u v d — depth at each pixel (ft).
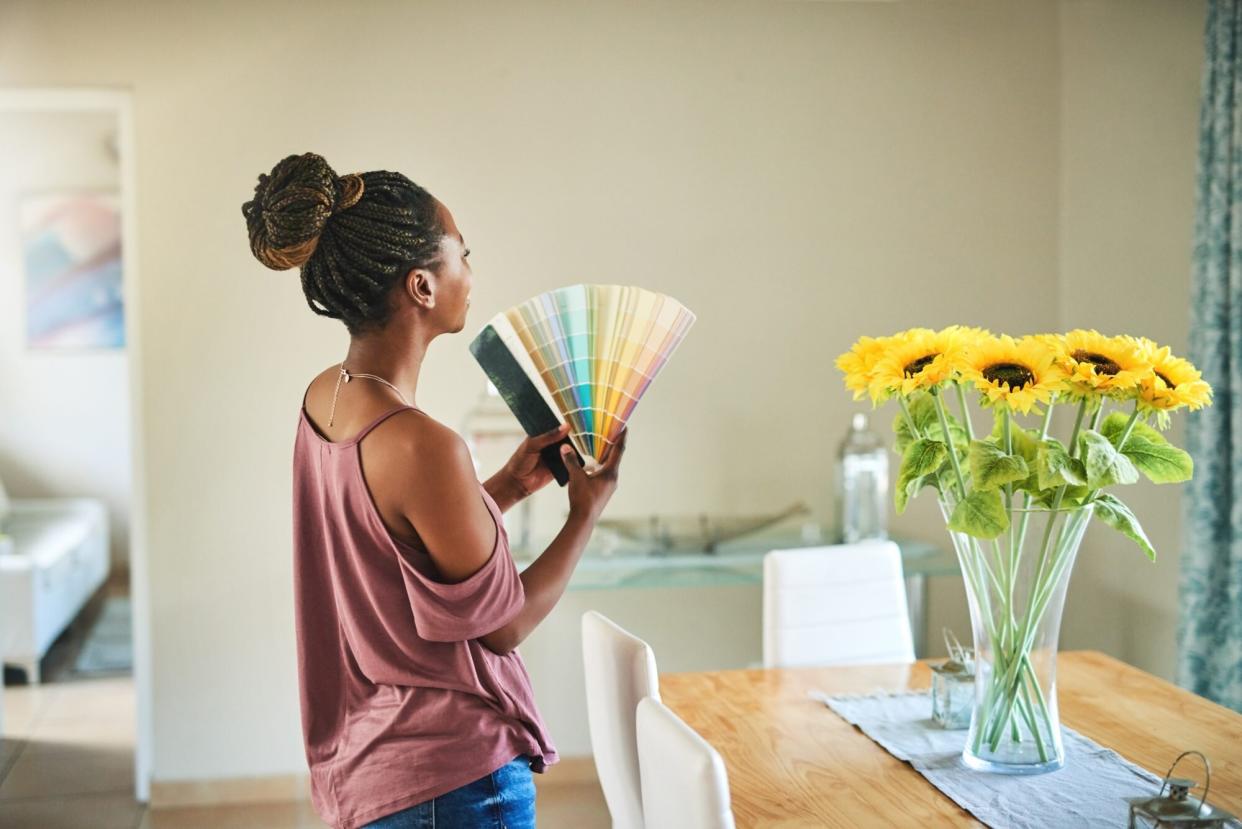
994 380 5.38
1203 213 10.55
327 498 4.83
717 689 7.53
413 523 4.59
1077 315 12.89
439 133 12.13
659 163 12.47
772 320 12.69
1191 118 11.31
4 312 22.81
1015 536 5.67
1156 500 12.05
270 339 11.94
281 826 11.34
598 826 11.18
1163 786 4.99
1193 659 10.59
